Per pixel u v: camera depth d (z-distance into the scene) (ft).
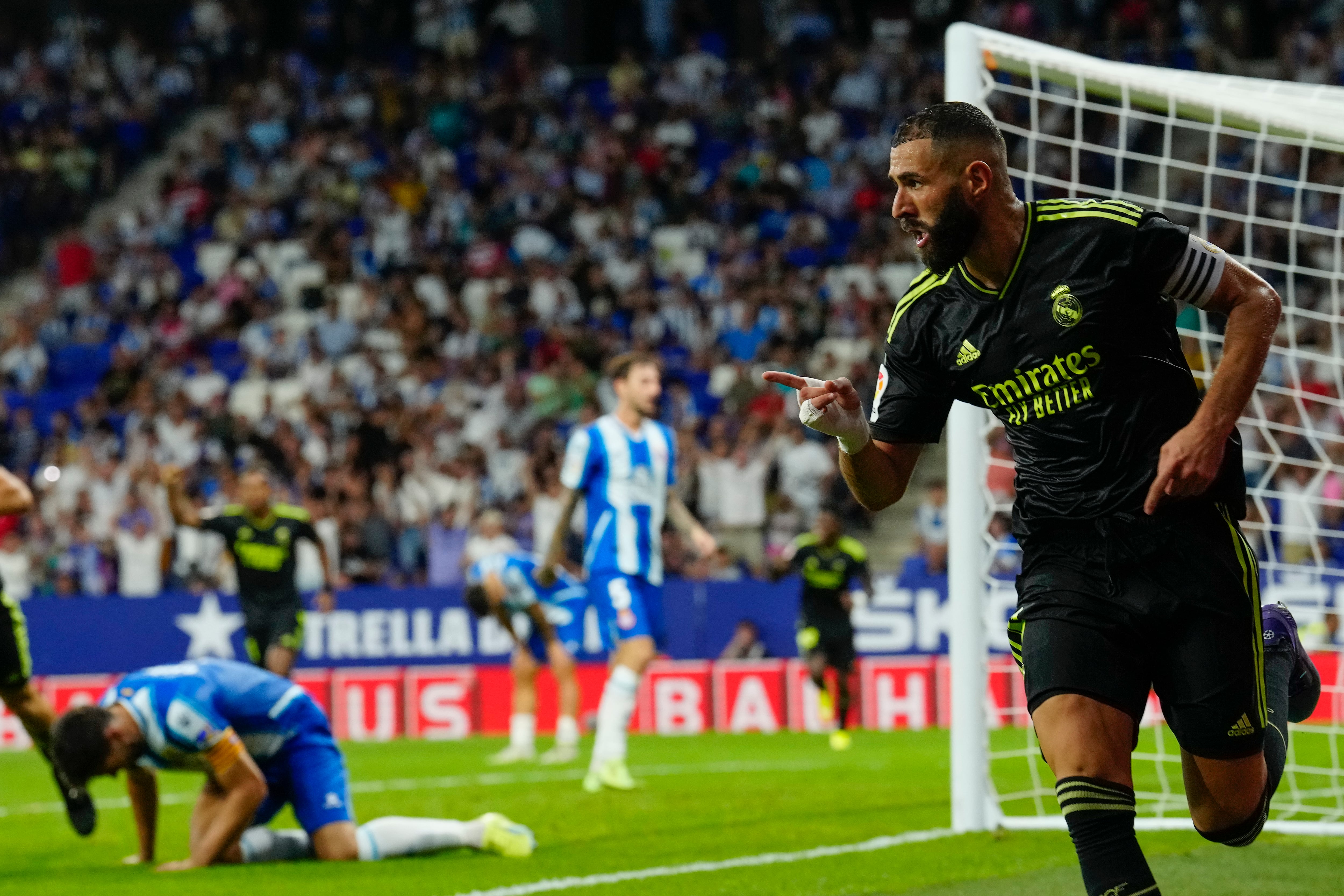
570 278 194.49
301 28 256.11
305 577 152.97
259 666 108.17
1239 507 31.32
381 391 177.47
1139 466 30.53
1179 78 58.90
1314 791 71.72
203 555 158.51
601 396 175.63
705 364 177.47
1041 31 216.95
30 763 116.47
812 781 81.66
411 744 127.75
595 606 78.89
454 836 57.41
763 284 189.26
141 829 58.85
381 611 144.36
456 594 143.74
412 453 161.89
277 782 58.13
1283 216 175.63
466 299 200.13
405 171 221.87
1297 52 200.23
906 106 213.87
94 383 199.62
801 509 155.43
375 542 154.30
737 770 90.38
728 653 140.67
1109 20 212.02
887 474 33.55
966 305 31.68
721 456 155.53
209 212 222.89
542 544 151.12
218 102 250.16
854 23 237.45
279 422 173.06
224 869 54.85
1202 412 29.58
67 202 229.25
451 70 237.86
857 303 179.32
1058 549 31.50
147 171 237.86
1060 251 30.50
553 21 249.34
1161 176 59.41
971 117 30.30
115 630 146.20
